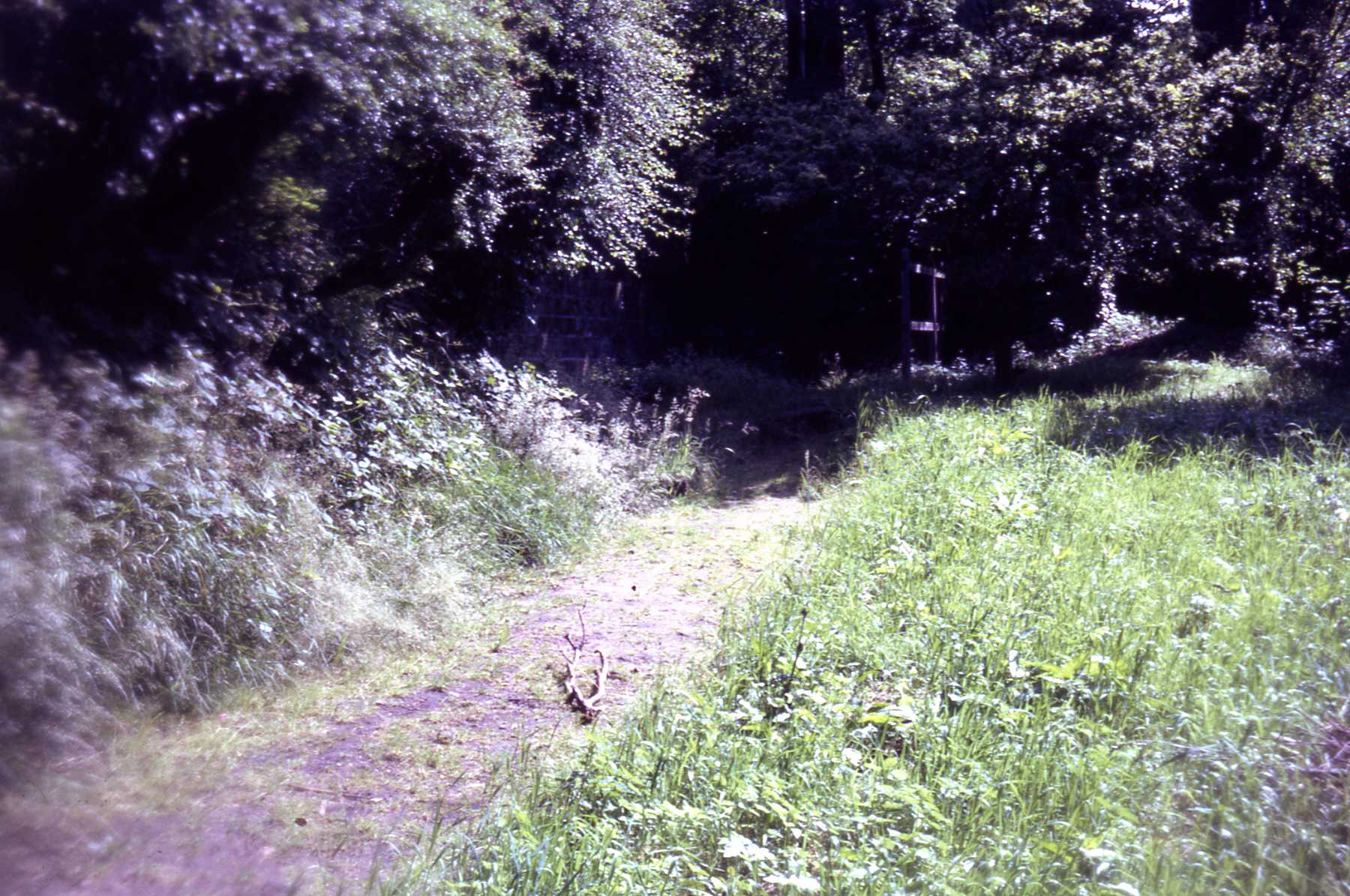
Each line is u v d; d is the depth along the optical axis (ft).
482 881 11.28
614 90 38.93
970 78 51.67
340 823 13.42
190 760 14.92
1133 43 50.93
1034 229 51.19
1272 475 27.86
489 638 21.08
